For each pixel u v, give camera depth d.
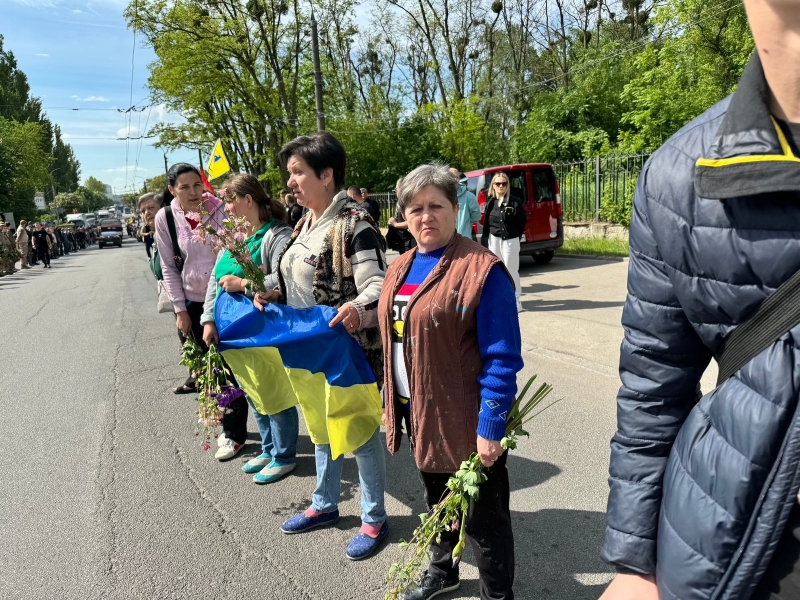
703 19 13.63
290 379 2.65
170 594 2.40
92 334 7.57
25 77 54.69
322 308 2.50
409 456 3.56
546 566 2.42
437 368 1.82
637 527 1.06
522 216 6.72
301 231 2.68
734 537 0.88
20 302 11.47
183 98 24.27
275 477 3.34
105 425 4.29
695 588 0.92
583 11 28.06
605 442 3.46
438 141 24.03
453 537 2.23
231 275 2.96
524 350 5.29
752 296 0.86
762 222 0.83
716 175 0.84
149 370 5.66
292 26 23.78
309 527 2.81
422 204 1.83
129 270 17.42
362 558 2.57
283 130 25.20
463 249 1.83
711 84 13.74
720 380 0.95
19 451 3.89
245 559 2.61
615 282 8.15
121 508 3.10
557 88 22.95
